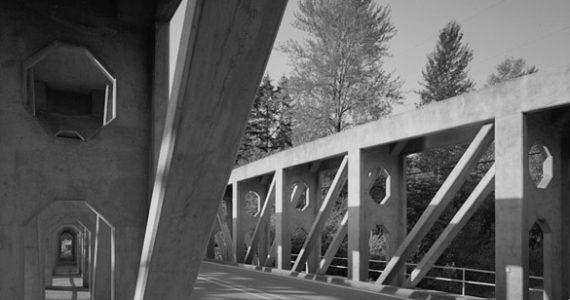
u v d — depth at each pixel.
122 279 8.66
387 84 38.53
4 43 8.07
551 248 13.09
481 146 13.72
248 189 30.73
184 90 4.12
